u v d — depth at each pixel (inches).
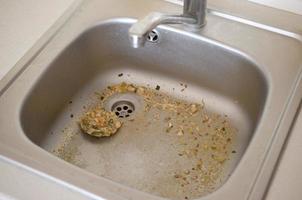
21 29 30.9
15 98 27.2
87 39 31.8
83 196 22.2
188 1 29.4
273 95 27.0
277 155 23.9
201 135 31.3
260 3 32.2
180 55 32.1
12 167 23.3
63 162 23.6
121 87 34.1
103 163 30.0
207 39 30.3
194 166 29.6
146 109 33.1
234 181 22.9
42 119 29.8
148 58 33.3
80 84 32.9
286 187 22.4
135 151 30.6
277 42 29.9
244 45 29.8
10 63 28.8
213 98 32.6
